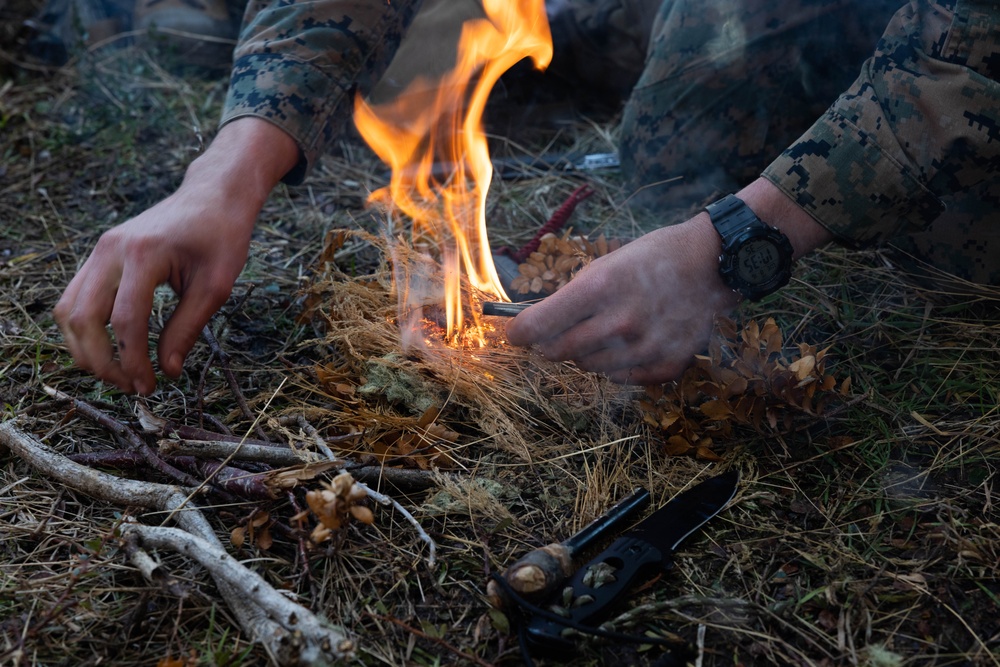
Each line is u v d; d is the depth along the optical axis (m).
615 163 2.69
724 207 1.53
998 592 1.35
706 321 1.55
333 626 1.23
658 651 1.26
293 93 1.72
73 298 1.42
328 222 2.44
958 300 2.01
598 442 1.64
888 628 1.30
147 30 3.21
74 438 1.64
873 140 1.53
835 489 1.55
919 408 1.72
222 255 1.49
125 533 1.36
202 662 1.23
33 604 1.33
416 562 1.40
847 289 2.07
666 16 2.41
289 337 1.96
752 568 1.40
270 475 1.41
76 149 2.79
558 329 1.49
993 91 1.47
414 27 2.54
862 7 2.12
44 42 3.35
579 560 1.38
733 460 1.60
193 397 1.76
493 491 1.53
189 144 2.84
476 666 1.25
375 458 1.54
